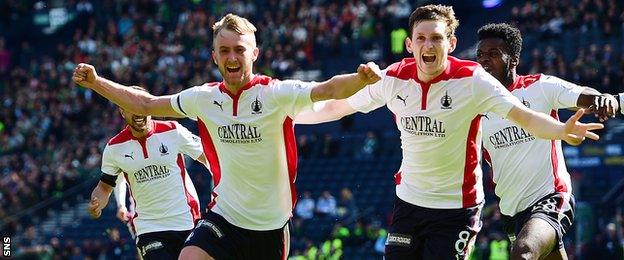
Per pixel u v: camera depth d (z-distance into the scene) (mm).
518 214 12242
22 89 48938
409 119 11094
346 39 46031
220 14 49625
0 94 48938
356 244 32125
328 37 46125
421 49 10734
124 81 46656
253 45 10711
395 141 40344
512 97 10633
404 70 11109
